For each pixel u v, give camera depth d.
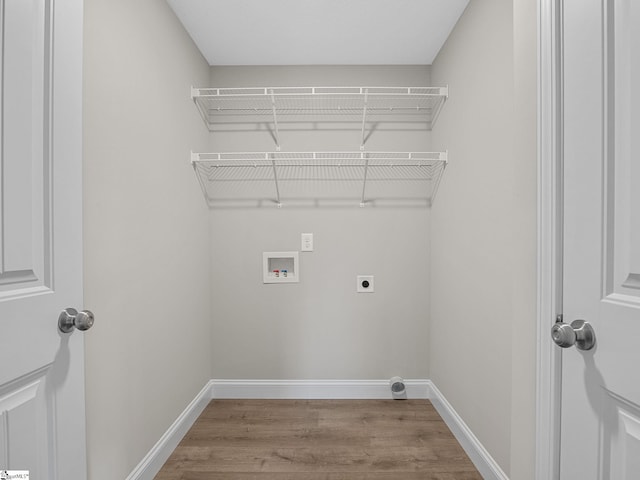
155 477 1.62
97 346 1.25
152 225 1.64
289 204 2.45
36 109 0.81
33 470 0.80
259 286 2.46
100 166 1.26
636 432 0.70
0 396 0.72
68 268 0.90
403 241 2.45
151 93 1.64
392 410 2.26
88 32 1.20
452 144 2.05
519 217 1.05
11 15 0.74
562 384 0.89
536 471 0.97
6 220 0.73
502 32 1.47
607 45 0.75
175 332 1.90
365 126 2.45
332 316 2.46
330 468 1.67
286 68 2.44
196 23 1.98
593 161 0.79
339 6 1.84
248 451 1.81
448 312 2.11
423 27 2.02
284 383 2.45
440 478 1.61
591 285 0.79
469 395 1.81
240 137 2.44
